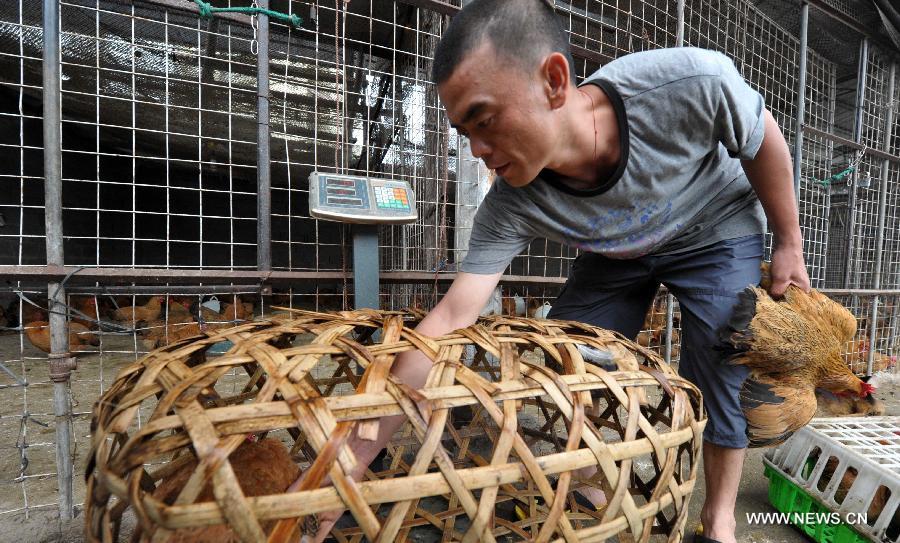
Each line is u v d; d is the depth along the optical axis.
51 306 1.02
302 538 0.57
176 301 3.72
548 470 0.51
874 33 2.67
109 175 5.15
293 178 4.93
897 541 0.92
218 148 4.23
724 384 0.96
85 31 2.56
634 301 1.23
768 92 2.84
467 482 0.48
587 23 1.95
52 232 1.03
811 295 1.00
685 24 2.22
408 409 0.49
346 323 0.67
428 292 2.01
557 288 1.95
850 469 1.14
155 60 2.90
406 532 0.87
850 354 2.56
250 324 0.70
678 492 0.64
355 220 1.13
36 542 1.00
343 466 0.44
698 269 1.04
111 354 2.92
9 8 2.56
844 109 3.43
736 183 1.03
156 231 5.52
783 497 1.16
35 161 4.39
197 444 0.42
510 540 0.98
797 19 2.64
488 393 0.53
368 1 2.49
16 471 1.31
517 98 0.65
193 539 0.50
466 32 0.62
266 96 1.27
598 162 0.88
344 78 1.40
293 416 0.46
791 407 0.91
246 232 6.03
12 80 3.55
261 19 1.26
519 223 0.97
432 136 1.92
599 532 0.55
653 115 0.84
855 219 3.01
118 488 0.41
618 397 0.61
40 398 1.97
